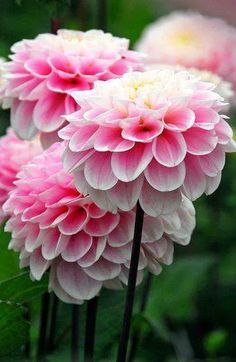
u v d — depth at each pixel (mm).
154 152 482
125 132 490
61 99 639
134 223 543
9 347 614
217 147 501
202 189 493
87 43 659
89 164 490
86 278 551
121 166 482
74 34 697
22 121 646
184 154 480
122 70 647
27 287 600
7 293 600
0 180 638
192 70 879
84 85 637
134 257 522
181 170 484
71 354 649
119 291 669
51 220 545
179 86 510
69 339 693
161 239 555
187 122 488
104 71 637
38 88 631
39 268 553
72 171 498
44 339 670
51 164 551
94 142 487
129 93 513
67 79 639
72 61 640
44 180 545
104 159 491
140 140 481
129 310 540
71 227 540
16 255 674
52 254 540
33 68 638
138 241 518
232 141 505
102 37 676
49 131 626
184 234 560
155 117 490
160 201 491
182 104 496
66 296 562
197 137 494
